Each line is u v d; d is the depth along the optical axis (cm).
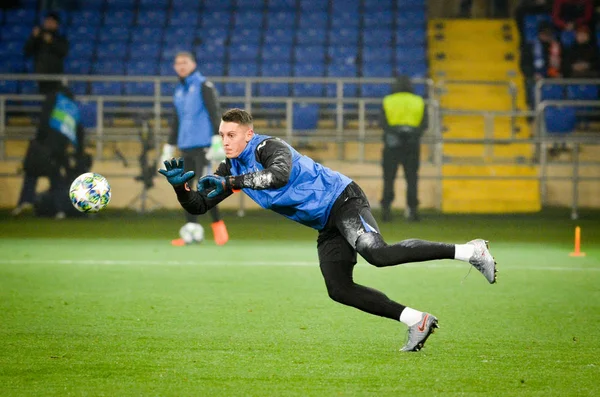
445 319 2069
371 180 6072
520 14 7500
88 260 3262
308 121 6425
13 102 6750
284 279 2766
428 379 1471
